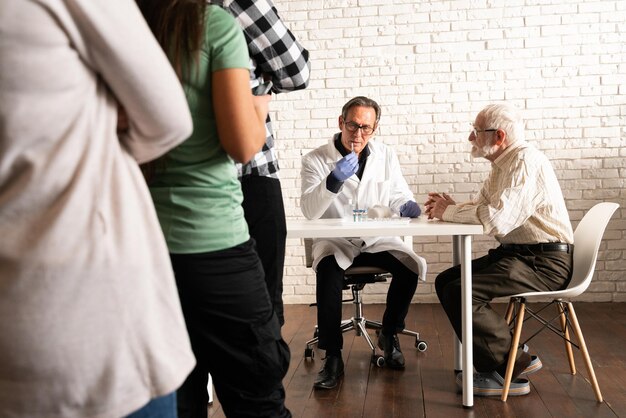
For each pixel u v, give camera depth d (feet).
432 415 9.03
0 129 3.03
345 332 13.24
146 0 4.37
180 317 3.50
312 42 16.40
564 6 15.84
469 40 16.10
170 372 3.36
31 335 3.05
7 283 3.06
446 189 16.25
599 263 16.12
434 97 16.22
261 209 6.07
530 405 9.30
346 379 10.78
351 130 11.76
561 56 15.92
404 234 9.12
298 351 12.67
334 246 11.02
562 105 15.97
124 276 3.22
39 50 3.01
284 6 16.42
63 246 3.09
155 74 3.30
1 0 2.95
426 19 16.16
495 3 15.98
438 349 12.43
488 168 16.20
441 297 10.52
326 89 16.46
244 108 4.39
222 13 4.49
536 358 10.64
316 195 10.97
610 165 15.93
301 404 9.64
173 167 4.48
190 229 4.46
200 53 4.35
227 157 4.58
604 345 12.32
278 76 5.90
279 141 16.61
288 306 16.72
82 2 3.06
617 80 15.84
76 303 3.11
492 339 9.51
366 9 16.26
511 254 9.97
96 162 3.21
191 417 4.98
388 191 12.30
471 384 9.26
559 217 9.73
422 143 16.29
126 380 3.23
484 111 9.92
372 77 16.34
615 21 15.76
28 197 3.07
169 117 3.40
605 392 9.77
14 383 3.09
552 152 16.02
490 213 9.21
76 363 3.12
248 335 4.69
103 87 3.32
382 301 16.88
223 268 4.54
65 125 3.13
